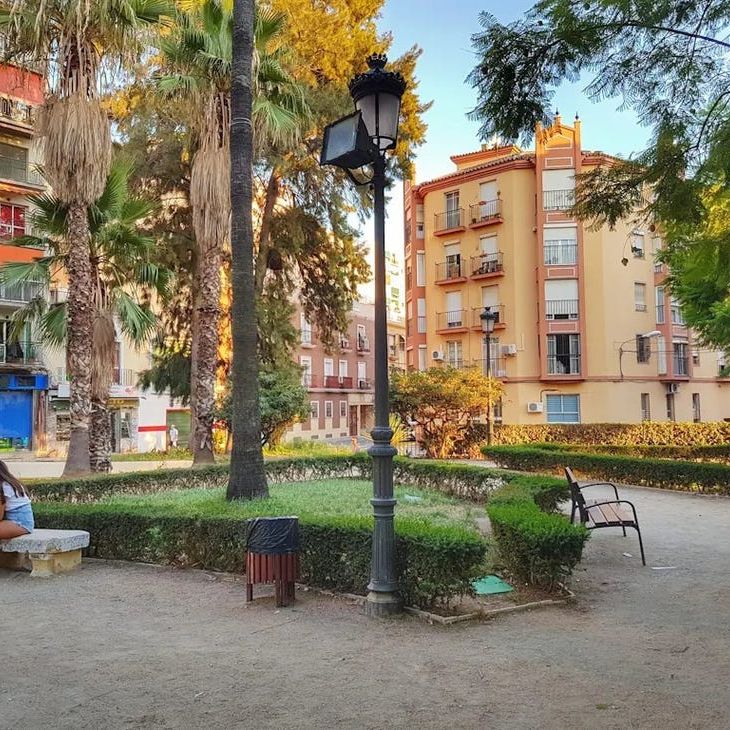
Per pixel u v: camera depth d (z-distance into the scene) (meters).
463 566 5.64
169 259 24.31
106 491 12.53
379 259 5.91
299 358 56.19
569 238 36.50
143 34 14.77
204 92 16.41
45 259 16.11
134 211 16.53
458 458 27.27
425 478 14.43
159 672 4.48
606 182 7.20
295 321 54.72
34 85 31.41
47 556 7.38
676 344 39.62
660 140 6.67
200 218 17.09
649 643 5.05
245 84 10.29
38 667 4.59
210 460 17.75
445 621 5.46
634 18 6.12
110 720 3.76
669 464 15.53
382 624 5.52
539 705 3.92
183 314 27.44
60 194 14.76
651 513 12.12
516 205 37.50
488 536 8.64
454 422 27.12
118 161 17.48
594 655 4.77
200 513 7.73
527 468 18.97
